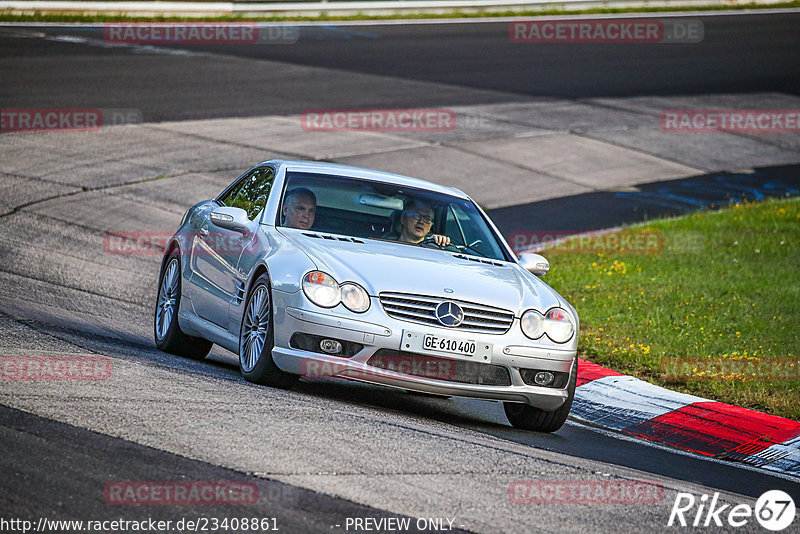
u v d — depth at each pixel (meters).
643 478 20.66
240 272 26.17
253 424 19.78
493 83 96.81
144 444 17.75
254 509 15.23
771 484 22.89
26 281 36.53
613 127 85.81
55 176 56.88
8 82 78.44
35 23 109.50
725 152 82.19
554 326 24.53
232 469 16.92
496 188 66.19
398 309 23.33
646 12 144.38
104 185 56.44
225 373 26.59
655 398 29.80
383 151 71.25
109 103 75.50
